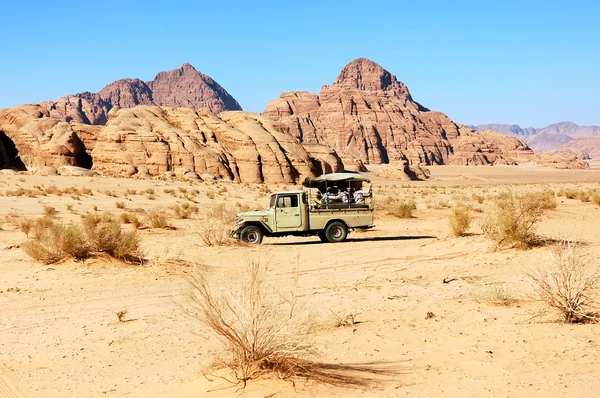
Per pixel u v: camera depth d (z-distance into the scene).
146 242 23.08
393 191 87.00
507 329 7.73
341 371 5.99
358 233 26.83
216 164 110.62
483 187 110.81
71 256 16.38
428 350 7.00
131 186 69.81
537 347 6.68
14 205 42.31
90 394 6.22
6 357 7.95
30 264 16.55
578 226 24.56
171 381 6.40
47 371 7.20
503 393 5.22
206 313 5.69
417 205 49.09
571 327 7.53
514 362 6.14
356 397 5.20
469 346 7.00
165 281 13.88
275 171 117.50
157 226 28.91
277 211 22.42
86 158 120.62
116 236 16.89
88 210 40.38
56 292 12.93
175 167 108.69
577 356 6.20
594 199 35.50
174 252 19.25
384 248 20.22
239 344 5.54
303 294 11.62
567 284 8.03
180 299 11.57
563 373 5.67
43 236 19.53
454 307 9.73
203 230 21.47
